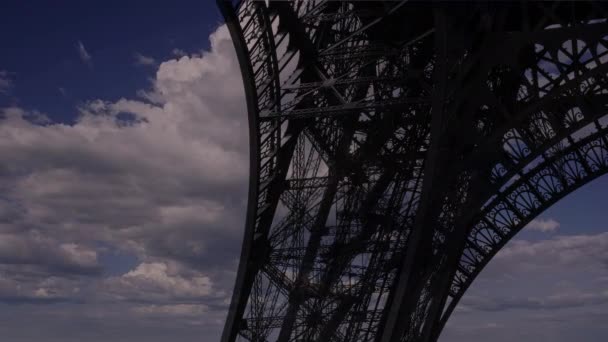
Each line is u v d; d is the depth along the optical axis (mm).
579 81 45969
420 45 56969
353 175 58531
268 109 53906
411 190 58625
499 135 49594
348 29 58281
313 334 58094
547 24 54594
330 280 58562
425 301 60062
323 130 58906
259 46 52125
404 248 57500
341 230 58625
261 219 58219
